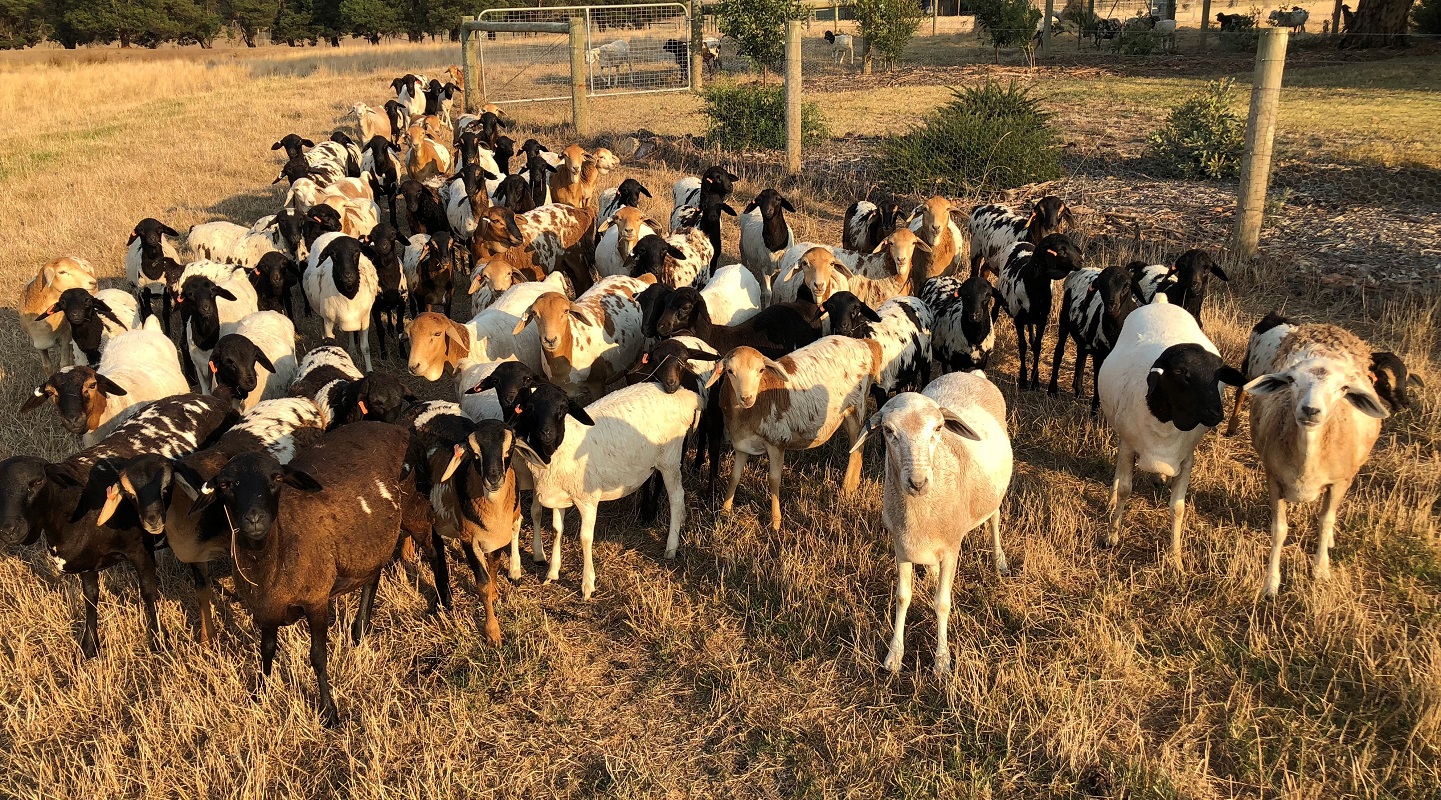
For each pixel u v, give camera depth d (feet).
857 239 42.45
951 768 18.45
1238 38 118.42
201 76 137.59
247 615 23.29
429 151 62.23
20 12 270.05
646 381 25.50
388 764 18.99
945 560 20.65
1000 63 116.57
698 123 83.82
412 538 24.39
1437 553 23.16
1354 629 20.70
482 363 29.48
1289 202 48.70
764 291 41.29
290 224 41.86
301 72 146.00
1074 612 22.39
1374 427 21.71
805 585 23.59
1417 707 18.40
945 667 20.79
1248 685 19.81
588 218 43.88
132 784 18.80
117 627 22.50
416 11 253.24
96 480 20.76
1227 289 38.34
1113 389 24.50
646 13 130.82
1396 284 37.24
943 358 33.45
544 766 19.06
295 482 18.78
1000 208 41.50
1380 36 105.91
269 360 29.53
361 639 22.02
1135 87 87.86
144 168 71.00
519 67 132.77
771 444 26.40
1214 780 17.88
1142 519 26.02
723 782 18.52
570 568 25.72
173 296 35.63
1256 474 27.43
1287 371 20.63
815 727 19.74
